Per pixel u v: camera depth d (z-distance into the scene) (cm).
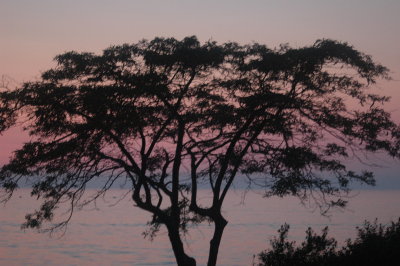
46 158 2159
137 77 2188
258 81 2323
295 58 2248
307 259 2036
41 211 2300
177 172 2308
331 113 2342
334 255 2052
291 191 2388
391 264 1952
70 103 2169
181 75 2309
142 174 2245
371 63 2317
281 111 2323
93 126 2162
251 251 10938
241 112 2278
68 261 10300
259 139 2381
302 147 2319
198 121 2330
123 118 2169
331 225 16725
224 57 2311
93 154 2209
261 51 2312
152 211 2273
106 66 2227
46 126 2152
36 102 2139
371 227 2194
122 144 2208
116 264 9975
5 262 9969
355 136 2352
